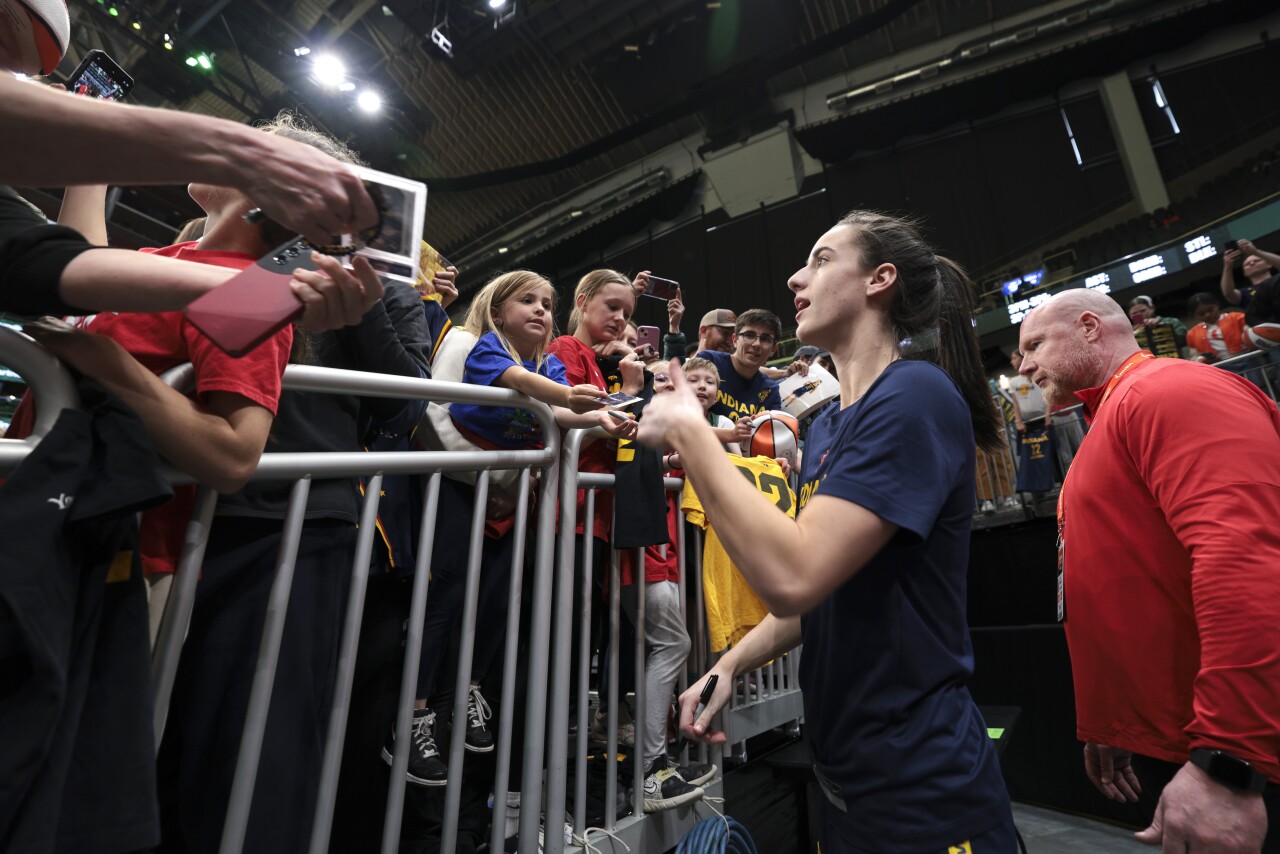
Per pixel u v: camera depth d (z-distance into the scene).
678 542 2.08
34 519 0.62
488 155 15.79
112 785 0.68
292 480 1.06
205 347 0.90
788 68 12.50
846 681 1.03
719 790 2.10
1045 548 4.57
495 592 1.74
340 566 1.18
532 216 17.34
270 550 1.09
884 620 1.00
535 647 1.47
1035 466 4.62
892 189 13.80
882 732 0.98
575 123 15.09
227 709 1.01
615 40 13.07
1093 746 1.60
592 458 2.04
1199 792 1.07
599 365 2.38
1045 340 1.80
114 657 0.71
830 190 14.30
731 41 12.88
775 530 0.86
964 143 13.41
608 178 16.44
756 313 3.21
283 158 0.63
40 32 0.87
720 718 2.14
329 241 0.68
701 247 15.37
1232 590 1.11
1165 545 1.40
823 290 1.24
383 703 1.53
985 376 1.26
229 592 1.05
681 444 0.93
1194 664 1.37
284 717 1.03
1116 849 3.15
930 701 0.98
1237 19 11.31
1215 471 1.22
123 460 0.70
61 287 0.67
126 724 0.70
